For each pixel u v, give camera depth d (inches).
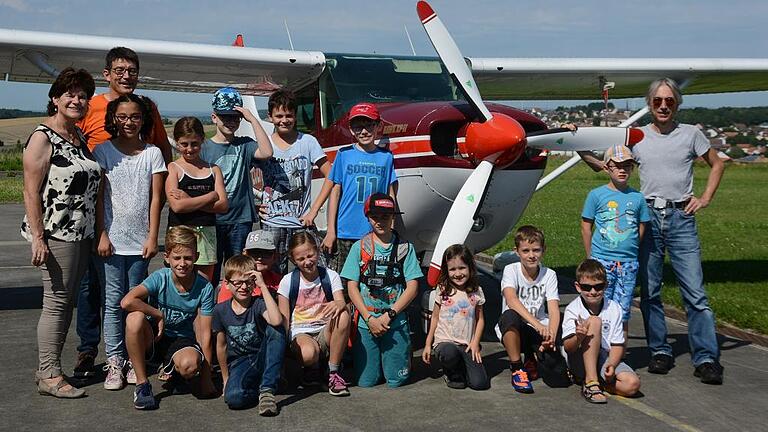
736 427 125.5
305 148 172.4
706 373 152.2
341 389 142.6
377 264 151.6
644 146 164.7
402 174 182.5
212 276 160.4
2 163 1191.6
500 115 171.5
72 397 139.5
